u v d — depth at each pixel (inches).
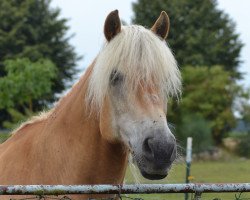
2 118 1112.8
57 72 1248.8
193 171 653.3
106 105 124.6
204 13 1493.6
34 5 1408.7
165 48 125.0
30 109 852.0
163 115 117.7
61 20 1417.3
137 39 123.0
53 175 130.9
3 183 132.6
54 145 132.3
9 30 1397.6
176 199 324.2
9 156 137.4
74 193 102.8
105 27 127.4
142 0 1403.8
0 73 1342.3
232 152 1040.2
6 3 1395.2
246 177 554.6
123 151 129.0
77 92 134.5
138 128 117.5
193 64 1369.3
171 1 1428.4
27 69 829.2
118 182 132.6
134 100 120.0
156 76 121.2
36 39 1390.3
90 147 129.1
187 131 961.5
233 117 1074.7
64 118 133.6
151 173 112.2
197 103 1058.7
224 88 1072.8
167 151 111.0
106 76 122.8
